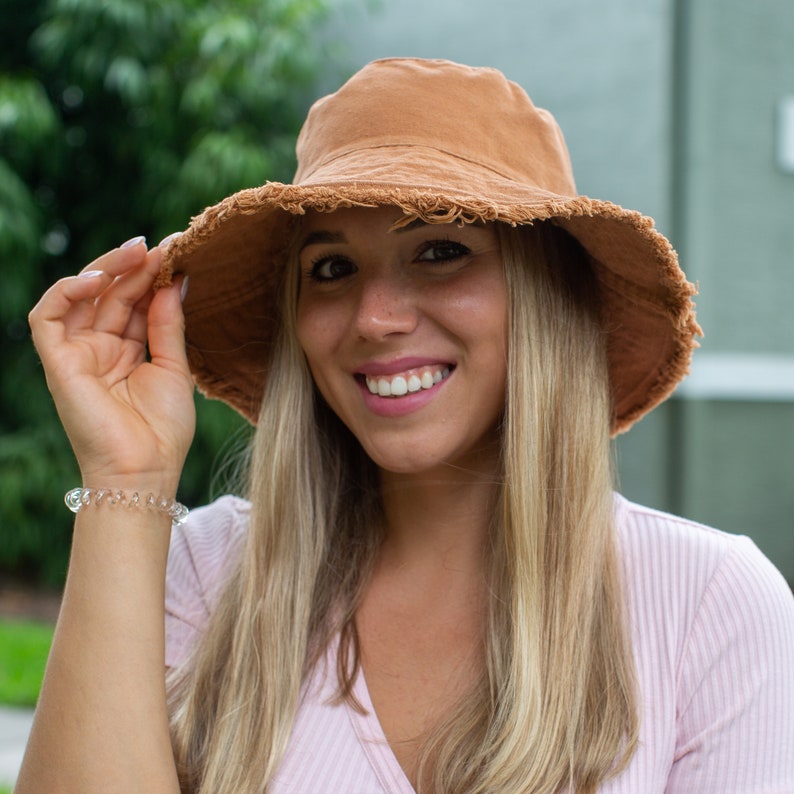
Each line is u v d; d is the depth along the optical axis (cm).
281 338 147
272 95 543
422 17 526
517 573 127
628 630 125
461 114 127
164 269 132
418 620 135
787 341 451
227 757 127
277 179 554
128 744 116
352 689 128
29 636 452
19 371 577
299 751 126
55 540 572
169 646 147
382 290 125
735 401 441
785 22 444
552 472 131
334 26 569
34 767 117
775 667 119
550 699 122
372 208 124
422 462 129
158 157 547
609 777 116
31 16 582
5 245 534
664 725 119
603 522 130
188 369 136
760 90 441
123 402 130
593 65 457
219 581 148
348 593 140
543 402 130
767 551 445
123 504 124
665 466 443
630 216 119
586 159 459
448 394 128
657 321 138
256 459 146
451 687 128
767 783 115
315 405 149
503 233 128
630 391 153
